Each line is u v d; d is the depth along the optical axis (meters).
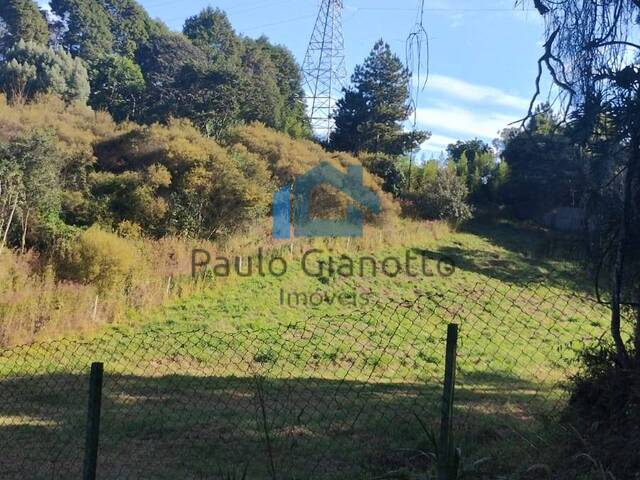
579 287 4.57
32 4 53.06
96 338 12.00
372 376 9.09
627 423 3.77
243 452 5.26
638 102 3.88
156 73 47.84
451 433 3.22
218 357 10.09
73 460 5.17
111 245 15.62
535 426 4.95
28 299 12.93
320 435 5.63
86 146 25.47
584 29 4.04
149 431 5.98
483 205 31.78
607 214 4.18
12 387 8.01
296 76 58.00
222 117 38.28
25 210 17.86
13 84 38.53
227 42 59.25
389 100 32.53
